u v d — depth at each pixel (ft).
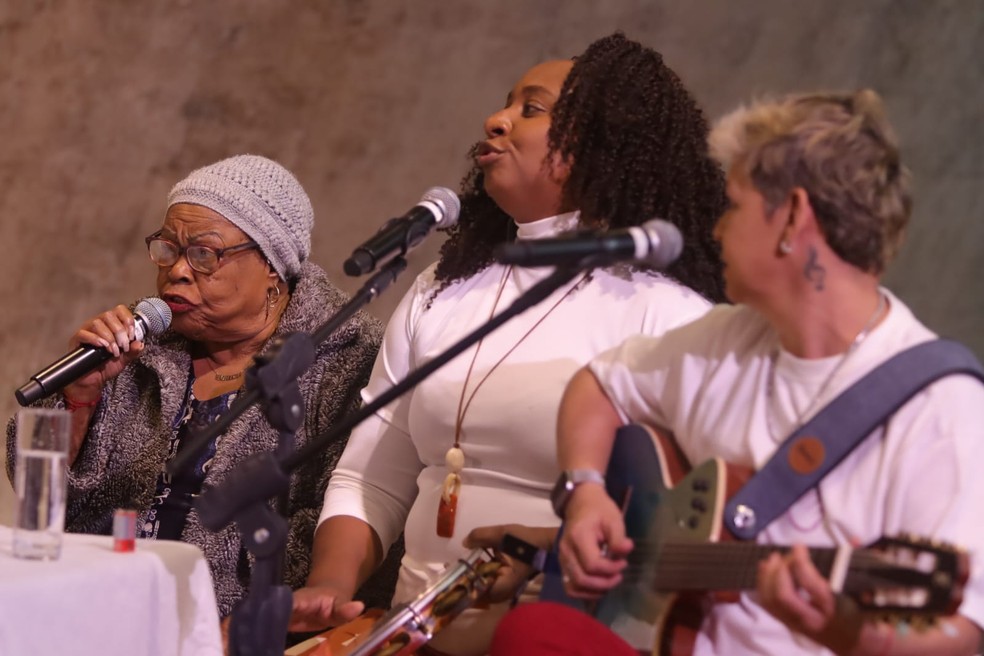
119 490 14.20
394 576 14.49
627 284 11.68
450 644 11.32
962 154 21.86
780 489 8.20
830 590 7.16
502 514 11.29
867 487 8.04
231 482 8.68
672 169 12.00
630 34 22.72
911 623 7.45
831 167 8.12
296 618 11.48
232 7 24.58
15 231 25.52
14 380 25.25
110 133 25.13
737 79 22.25
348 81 24.11
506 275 12.26
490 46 23.44
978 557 7.55
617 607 8.89
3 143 25.59
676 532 8.52
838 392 8.20
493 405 11.45
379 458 13.00
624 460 9.21
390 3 23.89
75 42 25.25
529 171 12.15
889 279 21.93
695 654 8.52
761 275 8.37
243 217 14.37
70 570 8.59
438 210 9.86
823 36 22.07
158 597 9.35
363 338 14.70
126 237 24.99
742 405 8.70
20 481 8.91
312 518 14.07
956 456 7.77
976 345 21.58
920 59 21.95
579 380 9.76
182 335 14.94
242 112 24.58
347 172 24.09
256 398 8.73
